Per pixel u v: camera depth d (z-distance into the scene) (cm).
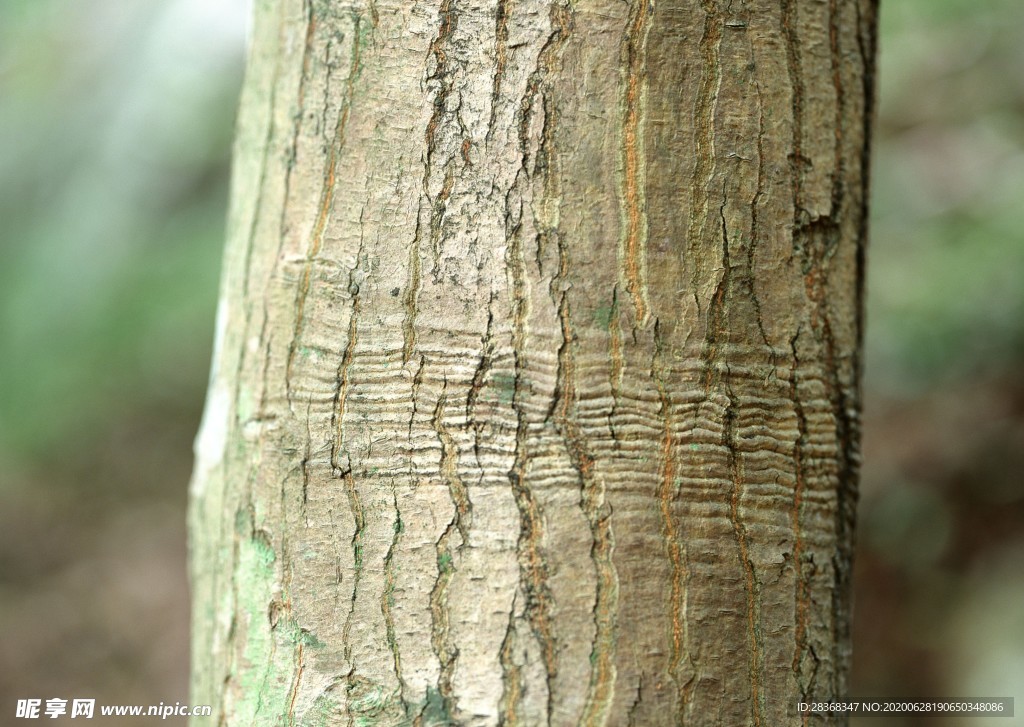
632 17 96
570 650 95
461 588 95
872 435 224
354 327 96
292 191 98
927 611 218
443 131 96
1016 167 196
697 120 96
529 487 95
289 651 97
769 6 97
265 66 100
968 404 214
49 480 272
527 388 95
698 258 96
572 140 96
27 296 219
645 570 95
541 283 95
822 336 98
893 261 198
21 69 233
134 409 263
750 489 96
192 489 102
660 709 95
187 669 244
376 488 96
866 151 100
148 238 233
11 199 223
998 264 187
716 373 96
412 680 95
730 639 96
